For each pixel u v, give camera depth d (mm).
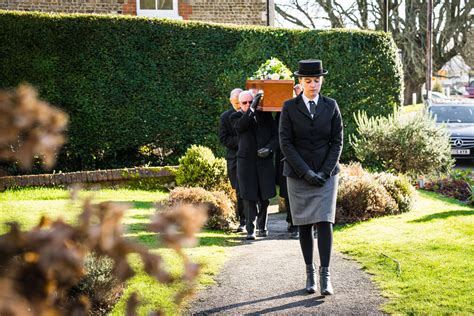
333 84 17375
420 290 5863
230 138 9625
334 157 5902
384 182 10609
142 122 15227
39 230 1515
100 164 15219
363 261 7012
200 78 15711
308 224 5910
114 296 5223
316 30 17094
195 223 1555
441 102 21562
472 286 5922
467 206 11469
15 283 1454
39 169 14016
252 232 8836
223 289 6094
